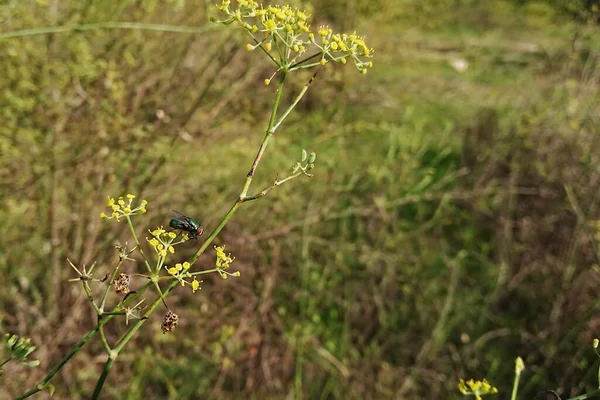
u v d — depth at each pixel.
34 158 4.11
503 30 9.59
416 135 6.14
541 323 4.90
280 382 4.51
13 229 4.45
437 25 9.66
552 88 5.73
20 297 4.28
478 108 7.14
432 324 4.98
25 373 4.03
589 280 4.64
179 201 4.78
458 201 6.07
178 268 1.69
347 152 5.86
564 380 4.35
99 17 4.21
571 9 5.89
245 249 4.75
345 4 6.51
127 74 4.43
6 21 3.67
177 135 4.35
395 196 5.39
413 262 5.43
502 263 4.93
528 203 5.42
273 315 4.64
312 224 4.94
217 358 4.43
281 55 1.82
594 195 4.85
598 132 5.09
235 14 1.84
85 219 4.48
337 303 5.11
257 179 5.08
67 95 4.18
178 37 4.60
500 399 4.62
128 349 4.45
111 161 4.52
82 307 4.43
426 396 4.63
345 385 4.54
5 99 3.90
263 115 5.15
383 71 8.35
